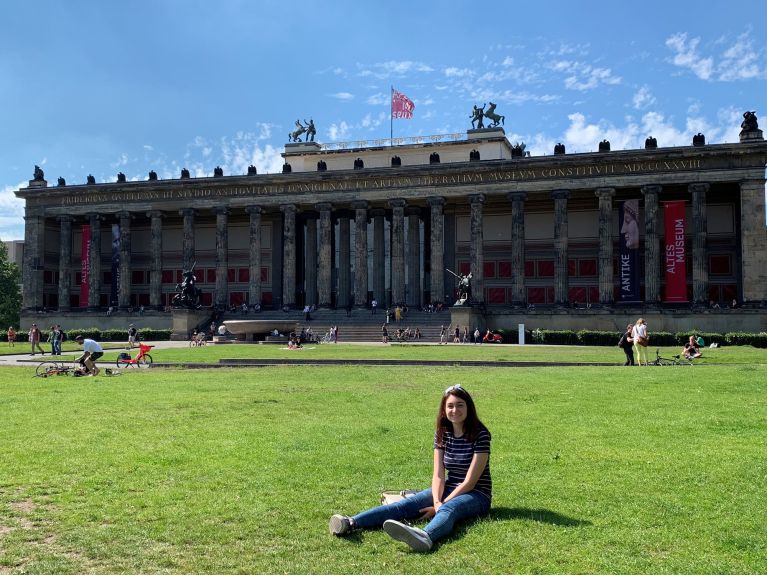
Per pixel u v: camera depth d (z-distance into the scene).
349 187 101.44
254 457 16.36
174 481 14.37
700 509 12.15
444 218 106.00
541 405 24.20
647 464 15.27
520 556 10.12
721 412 21.77
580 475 14.45
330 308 101.75
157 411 23.73
